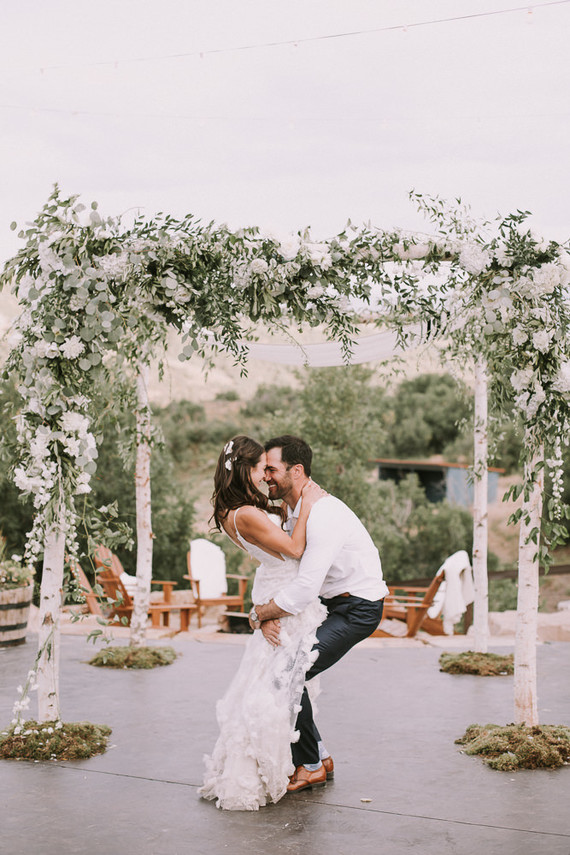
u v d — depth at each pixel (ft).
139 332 19.85
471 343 19.08
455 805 13.55
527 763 15.58
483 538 25.98
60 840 12.06
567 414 15.99
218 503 14.42
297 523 14.20
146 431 25.49
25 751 15.90
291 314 17.37
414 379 115.96
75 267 15.29
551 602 91.66
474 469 25.68
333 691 22.16
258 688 13.82
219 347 16.88
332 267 16.08
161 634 30.91
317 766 14.52
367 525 63.72
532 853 11.63
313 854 11.59
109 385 22.02
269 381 134.72
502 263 15.92
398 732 18.07
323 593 14.66
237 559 65.98
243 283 15.85
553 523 16.26
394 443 113.50
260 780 13.48
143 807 13.43
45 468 15.48
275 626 14.07
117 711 19.60
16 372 16.51
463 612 34.83
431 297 17.61
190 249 15.60
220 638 30.71
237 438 14.53
